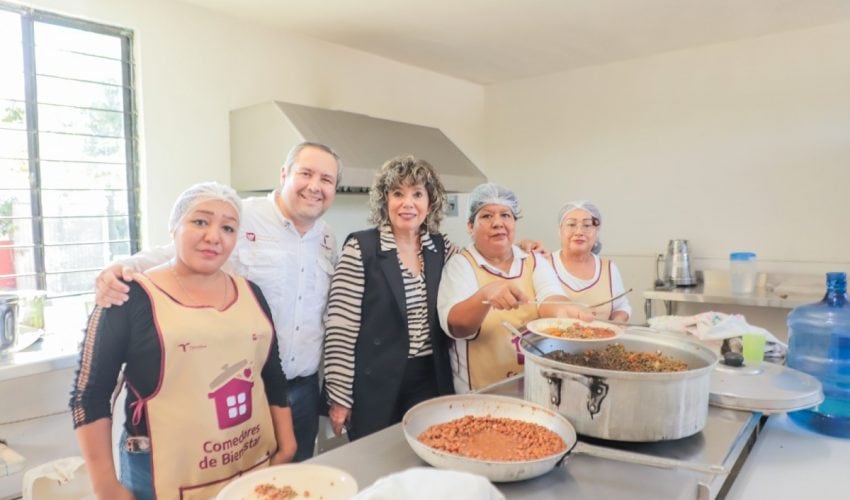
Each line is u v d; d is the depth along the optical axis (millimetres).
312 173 1590
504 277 1692
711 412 1174
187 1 2389
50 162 2125
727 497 1017
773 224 2992
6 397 1635
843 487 1039
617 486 865
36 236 2104
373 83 3236
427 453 879
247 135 2508
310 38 2900
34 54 2066
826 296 1382
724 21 2732
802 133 2889
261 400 1316
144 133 2307
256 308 1340
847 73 2756
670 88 3262
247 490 875
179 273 1268
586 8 2533
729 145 3096
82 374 1158
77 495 1590
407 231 1667
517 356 1645
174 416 1176
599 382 985
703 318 1662
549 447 933
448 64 3449
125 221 2332
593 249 2287
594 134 3559
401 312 1595
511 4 2477
